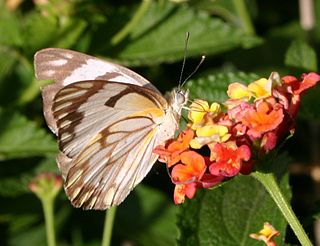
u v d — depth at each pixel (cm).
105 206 35
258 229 34
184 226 34
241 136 30
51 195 39
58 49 34
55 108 33
